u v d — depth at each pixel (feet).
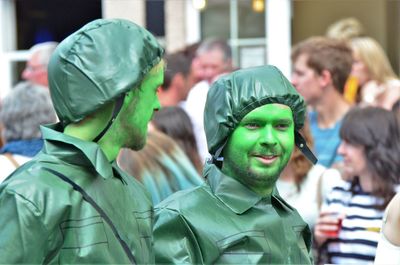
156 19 54.39
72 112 13.84
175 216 16.01
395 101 36.11
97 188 13.89
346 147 24.59
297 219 17.39
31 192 13.16
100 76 13.73
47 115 23.76
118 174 14.74
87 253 13.37
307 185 25.68
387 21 53.36
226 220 16.17
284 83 16.30
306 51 31.68
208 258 15.88
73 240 13.37
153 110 14.74
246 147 16.11
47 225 13.09
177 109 25.82
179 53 36.63
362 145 24.27
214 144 16.51
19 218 13.00
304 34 53.31
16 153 23.45
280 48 52.24
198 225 15.96
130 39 14.05
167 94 33.68
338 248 24.34
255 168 16.16
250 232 16.12
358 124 24.39
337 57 31.40
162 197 22.85
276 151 16.15
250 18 52.70
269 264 16.20
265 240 16.21
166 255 15.84
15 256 12.93
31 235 12.99
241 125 16.17
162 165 23.20
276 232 16.44
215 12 53.16
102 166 13.71
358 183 24.52
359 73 37.01
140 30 14.29
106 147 14.32
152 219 15.31
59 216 13.23
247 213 16.37
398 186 24.25
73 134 14.08
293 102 16.29
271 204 16.93
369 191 24.20
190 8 53.42
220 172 16.60
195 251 15.93
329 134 30.42
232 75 16.48
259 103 16.01
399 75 53.31
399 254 17.34
